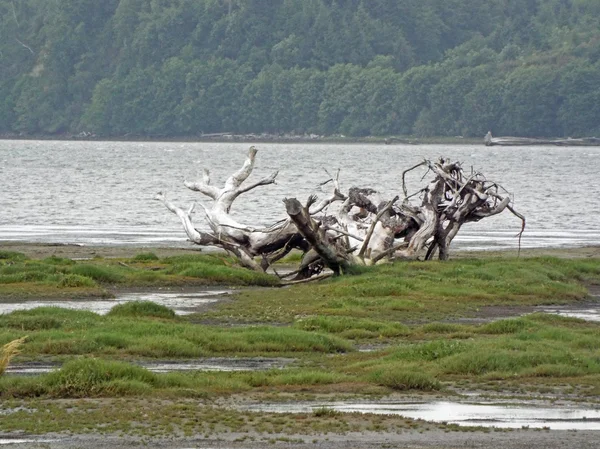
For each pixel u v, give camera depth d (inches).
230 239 2827.3
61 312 1961.1
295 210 2460.6
